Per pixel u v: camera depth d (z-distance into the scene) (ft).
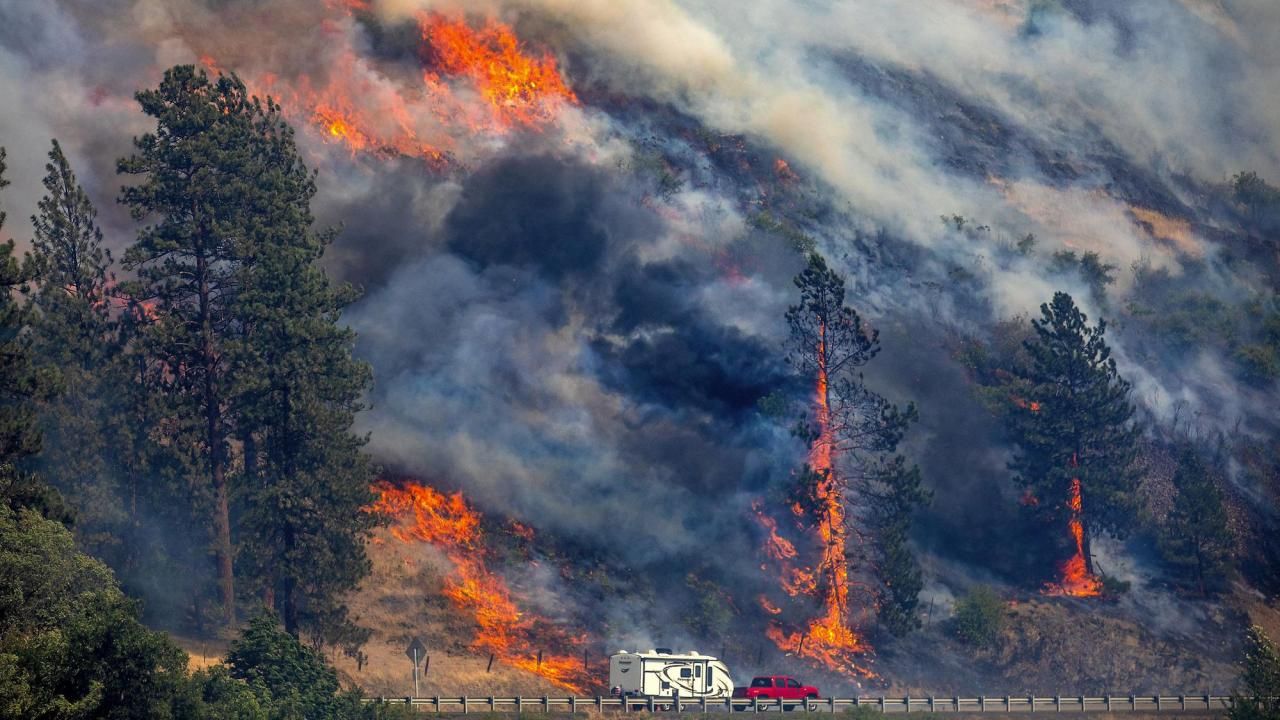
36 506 244.63
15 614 212.23
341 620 317.63
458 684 327.88
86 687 193.77
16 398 303.27
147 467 324.39
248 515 314.35
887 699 327.88
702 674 317.63
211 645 309.22
